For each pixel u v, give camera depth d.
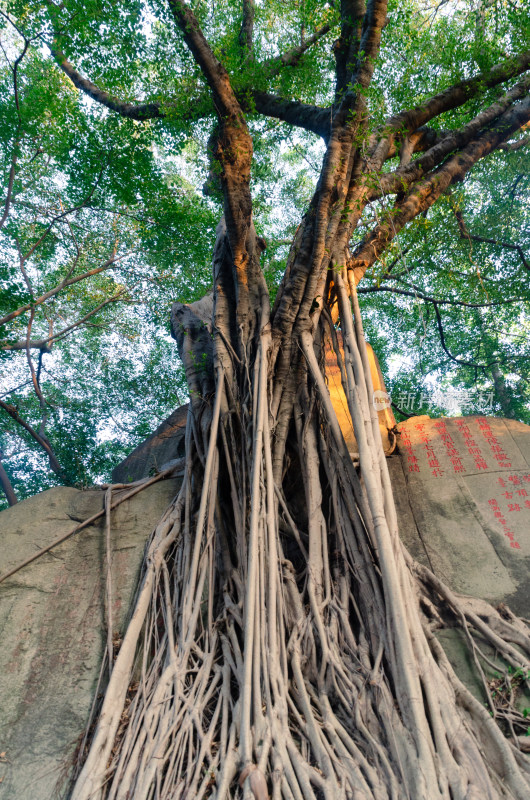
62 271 15.46
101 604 5.73
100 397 15.57
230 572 5.68
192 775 3.78
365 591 4.89
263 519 5.12
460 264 12.71
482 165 12.84
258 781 3.49
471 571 6.05
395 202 8.77
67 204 13.41
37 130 11.69
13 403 15.16
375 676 4.18
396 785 3.50
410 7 10.77
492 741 3.88
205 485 5.61
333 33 10.03
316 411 6.33
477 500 6.88
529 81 9.95
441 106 9.35
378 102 7.43
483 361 17.81
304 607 5.12
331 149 6.91
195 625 4.95
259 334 6.56
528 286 13.25
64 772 4.26
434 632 5.24
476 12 10.38
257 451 5.41
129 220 14.63
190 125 9.35
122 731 4.40
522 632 5.11
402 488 7.19
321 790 3.47
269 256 13.16
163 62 9.61
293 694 4.31
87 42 9.59
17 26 9.69
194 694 4.47
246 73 9.24
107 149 11.48
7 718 4.71
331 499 5.80
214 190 11.56
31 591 5.83
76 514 6.75
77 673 5.08
